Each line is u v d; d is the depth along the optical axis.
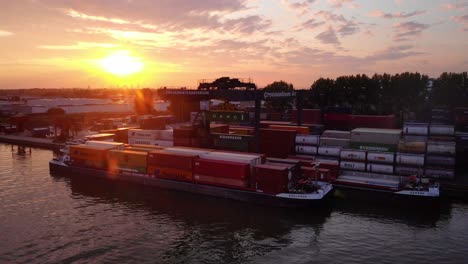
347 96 97.56
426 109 87.69
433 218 36.88
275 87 120.38
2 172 59.66
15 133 110.50
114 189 48.25
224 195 42.81
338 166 45.97
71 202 43.22
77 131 101.25
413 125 54.12
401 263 27.55
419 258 28.33
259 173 40.66
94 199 44.28
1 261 28.20
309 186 40.28
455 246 30.42
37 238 32.72
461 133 59.91
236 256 29.30
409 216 37.41
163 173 47.50
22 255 29.30
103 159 53.19
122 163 51.38
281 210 39.19
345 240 31.91
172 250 30.48
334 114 70.25
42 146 88.69
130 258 29.00
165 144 62.69
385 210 39.19
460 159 53.22
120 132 70.00
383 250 29.86
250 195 41.03
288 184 40.53
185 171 45.75
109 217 38.12
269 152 53.62
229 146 52.34
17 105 153.62
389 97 94.19
